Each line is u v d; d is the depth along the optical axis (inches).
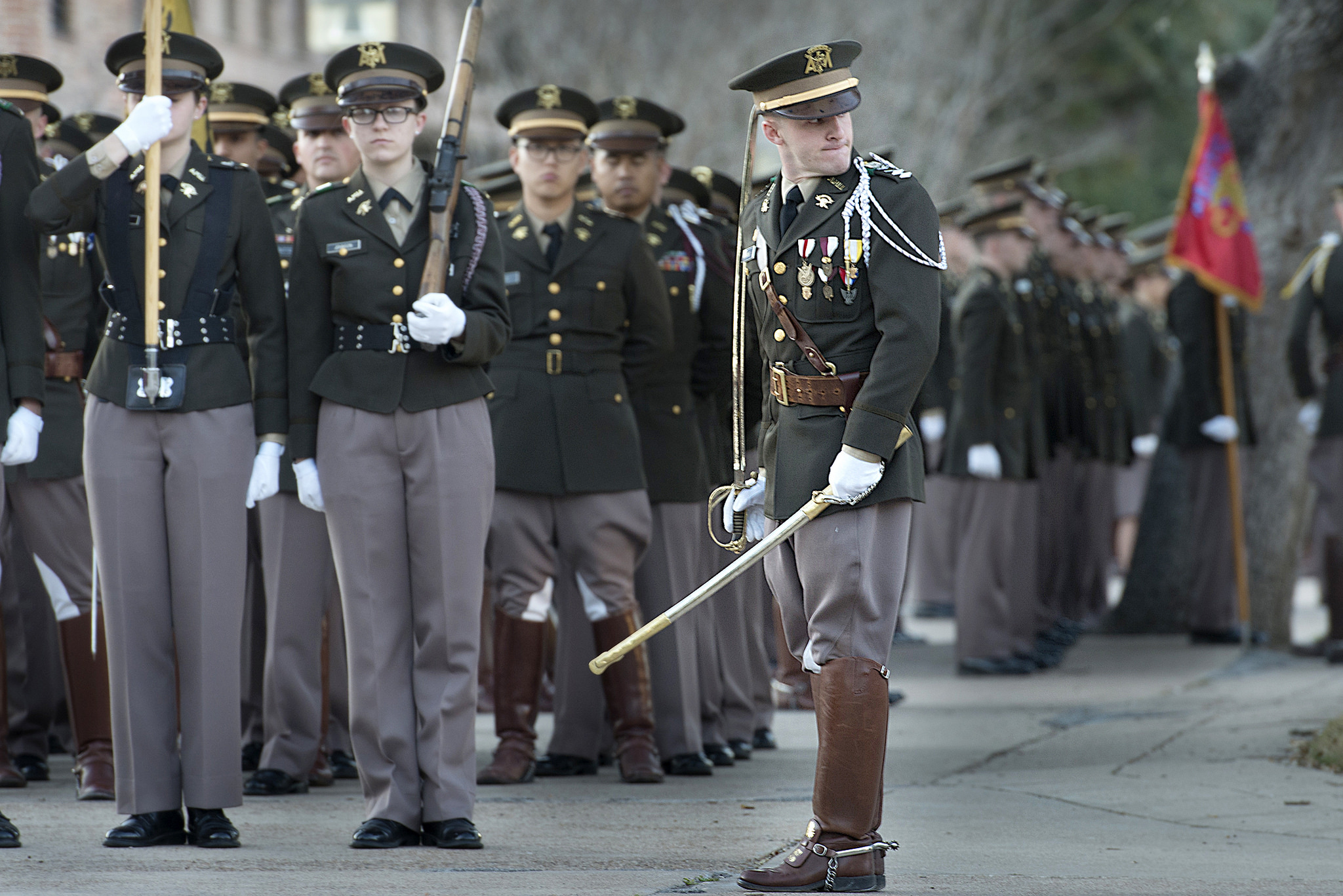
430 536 744.3
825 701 633.0
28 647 987.3
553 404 950.4
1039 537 1660.9
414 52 764.0
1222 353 1636.3
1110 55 3895.2
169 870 672.4
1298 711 1168.8
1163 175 3897.6
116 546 735.7
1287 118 1697.8
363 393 744.3
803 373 647.1
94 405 743.1
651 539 991.6
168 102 725.3
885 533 637.3
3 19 1943.9
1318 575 2231.8
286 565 920.9
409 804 740.7
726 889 632.4
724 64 2829.7
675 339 1029.8
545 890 627.8
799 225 641.6
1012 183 1681.8
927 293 623.8
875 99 2997.0
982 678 1486.2
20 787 933.8
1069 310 1700.3
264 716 968.3
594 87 2746.1
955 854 713.6
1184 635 1830.7
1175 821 799.1
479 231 767.1
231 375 746.8
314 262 759.1
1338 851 721.0
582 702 991.6
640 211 1061.8
